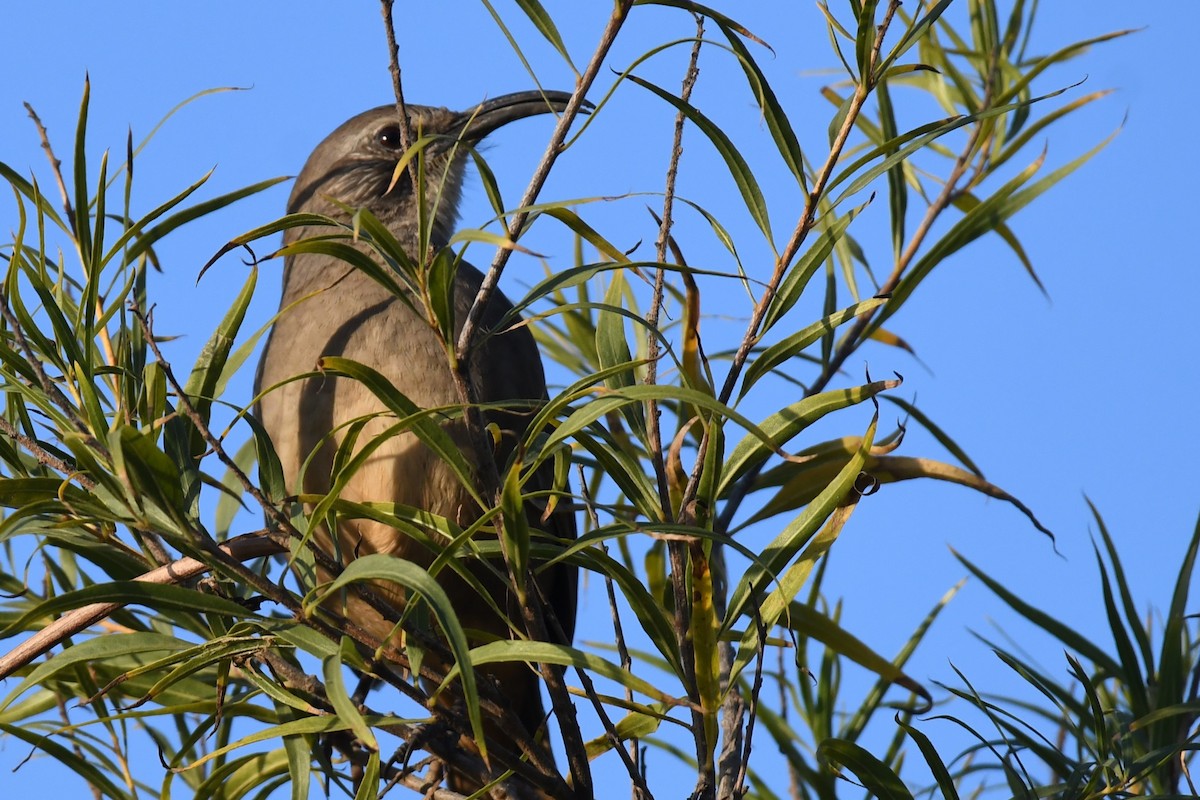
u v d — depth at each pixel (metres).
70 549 5.65
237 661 4.92
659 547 6.70
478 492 4.74
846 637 6.53
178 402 4.77
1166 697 6.27
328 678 3.84
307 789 5.18
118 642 4.60
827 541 4.95
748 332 4.76
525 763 5.11
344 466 4.58
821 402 4.75
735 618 4.89
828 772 6.63
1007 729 5.57
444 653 4.71
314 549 4.72
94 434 4.58
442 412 4.64
